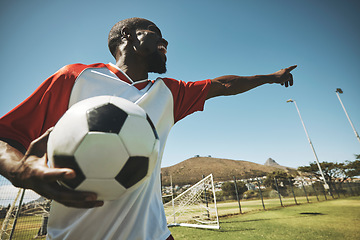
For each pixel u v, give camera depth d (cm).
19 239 536
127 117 67
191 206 1169
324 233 526
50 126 85
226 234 584
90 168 57
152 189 110
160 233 104
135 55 124
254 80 175
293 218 828
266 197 2636
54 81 90
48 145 58
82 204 54
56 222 90
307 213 960
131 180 65
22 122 76
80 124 60
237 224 772
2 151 59
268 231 588
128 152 63
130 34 127
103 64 116
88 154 57
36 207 604
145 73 130
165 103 122
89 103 66
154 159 74
